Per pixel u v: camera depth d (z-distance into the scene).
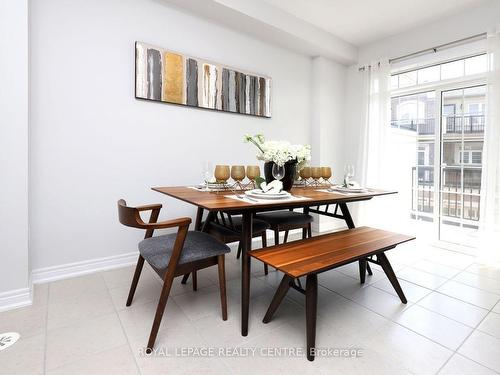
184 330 1.57
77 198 2.25
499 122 2.61
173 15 2.62
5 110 1.70
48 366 1.27
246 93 3.14
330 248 1.64
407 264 2.65
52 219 2.16
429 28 3.24
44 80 2.06
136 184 2.51
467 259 2.80
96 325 1.59
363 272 2.22
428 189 3.44
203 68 2.80
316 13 3.08
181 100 2.67
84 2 2.20
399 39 3.50
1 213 1.71
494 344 1.47
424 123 3.45
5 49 1.69
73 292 1.99
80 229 2.28
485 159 2.69
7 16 1.69
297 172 2.18
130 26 2.41
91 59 2.24
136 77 2.42
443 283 2.23
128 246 2.52
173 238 1.73
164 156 2.64
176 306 1.83
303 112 3.76
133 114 2.46
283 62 3.50
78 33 2.18
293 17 3.13
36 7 2.01
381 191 2.33
